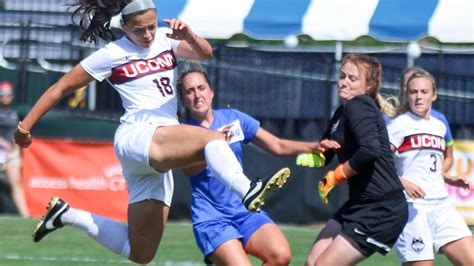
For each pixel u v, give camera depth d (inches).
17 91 1813.5
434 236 915.4
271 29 1599.4
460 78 1780.3
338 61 1776.6
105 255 1226.0
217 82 1868.8
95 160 1652.3
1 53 1930.4
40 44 1872.5
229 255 826.8
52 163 1659.7
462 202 1596.9
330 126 858.1
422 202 906.7
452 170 1600.6
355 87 847.7
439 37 1540.4
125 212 1641.2
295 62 1859.0
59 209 834.2
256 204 711.7
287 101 1866.4
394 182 824.9
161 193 818.2
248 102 1872.5
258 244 836.0
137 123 784.3
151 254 839.1
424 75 928.9
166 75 800.3
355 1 1601.9
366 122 814.5
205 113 873.5
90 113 1772.9
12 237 1386.6
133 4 773.3
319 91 1856.5
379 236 816.3
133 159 775.1
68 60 1910.7
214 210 851.4
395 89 1813.5
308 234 1483.8
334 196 1622.8
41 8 2175.2
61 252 1250.0
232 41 1931.6
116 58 788.6
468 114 1793.8
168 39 810.2
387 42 1900.8
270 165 1632.6
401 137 919.0
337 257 813.2
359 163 805.9
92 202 1651.1
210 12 1621.6
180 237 1414.9
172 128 761.0
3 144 1668.3
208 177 848.9
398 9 1573.6
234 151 872.3
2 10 2160.4
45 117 1672.0
